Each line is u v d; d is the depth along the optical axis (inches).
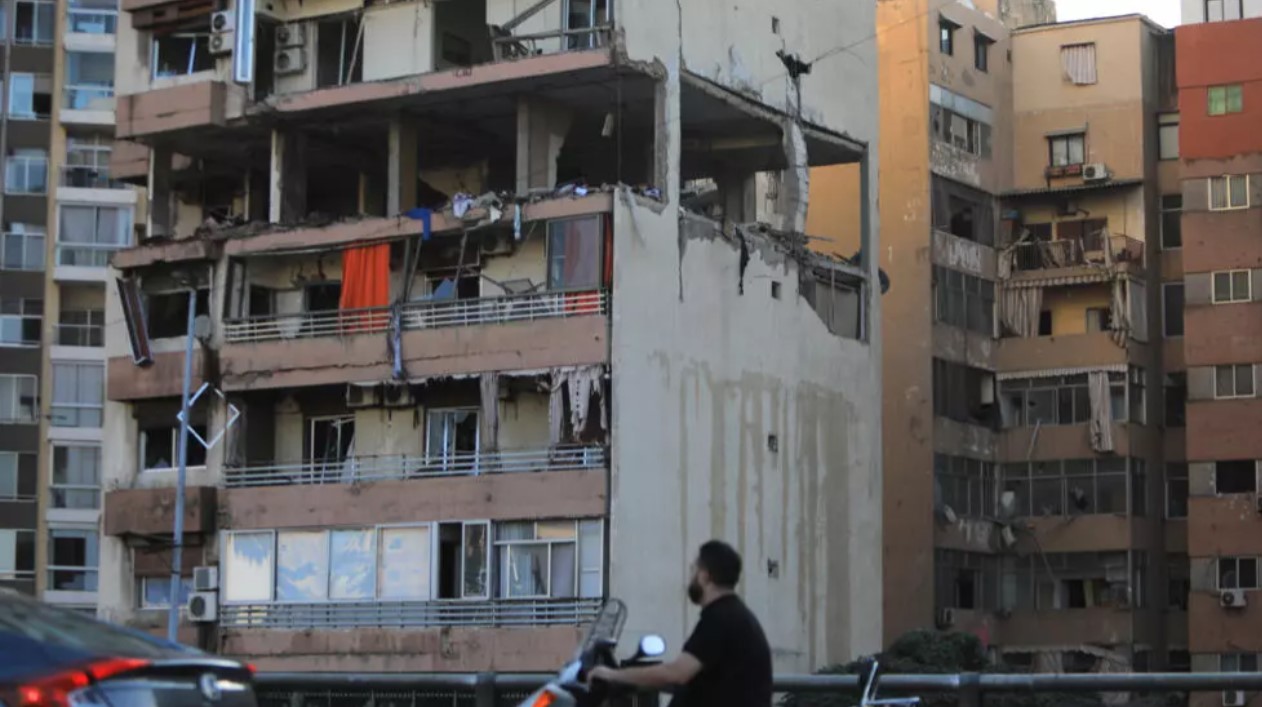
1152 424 2217.0
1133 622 2124.8
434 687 585.9
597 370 1470.2
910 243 2144.4
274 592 1585.9
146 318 1697.8
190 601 1600.6
